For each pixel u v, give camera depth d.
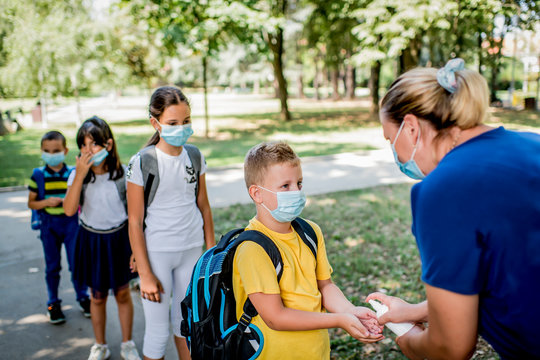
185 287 2.85
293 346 1.74
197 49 15.55
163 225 2.71
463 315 1.27
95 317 3.22
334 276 4.50
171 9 15.88
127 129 19.59
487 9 15.05
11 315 3.99
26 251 5.54
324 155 12.14
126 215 3.19
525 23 15.60
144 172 2.63
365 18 18.98
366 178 9.39
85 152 2.92
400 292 4.14
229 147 14.09
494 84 27.44
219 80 57.03
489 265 1.25
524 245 1.21
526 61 29.45
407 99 1.44
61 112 30.44
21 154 12.99
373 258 4.93
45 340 3.60
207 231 3.04
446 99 1.39
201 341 1.83
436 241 1.27
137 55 21.39
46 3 17.67
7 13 17.44
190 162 2.81
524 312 1.23
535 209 1.22
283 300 1.77
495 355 3.12
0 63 18.23
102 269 3.12
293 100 45.59
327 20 22.95
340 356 3.23
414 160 1.50
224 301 1.81
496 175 1.25
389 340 3.41
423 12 15.34
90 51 18.55
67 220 3.77
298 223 1.95
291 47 45.47
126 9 16.81
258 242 1.76
